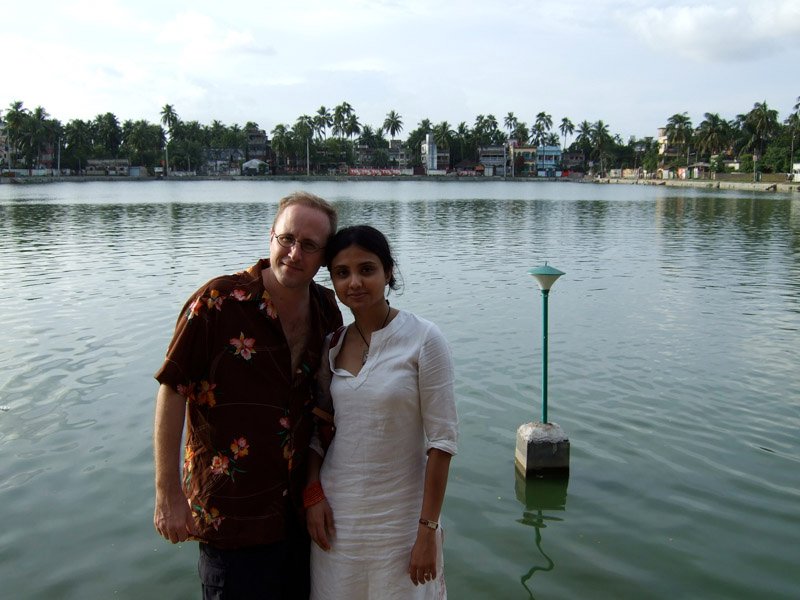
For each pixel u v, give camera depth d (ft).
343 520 9.17
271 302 9.02
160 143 424.05
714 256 67.56
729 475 19.29
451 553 15.38
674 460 20.24
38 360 29.32
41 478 18.75
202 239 79.46
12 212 124.67
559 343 32.83
